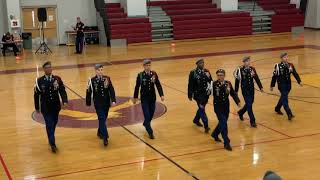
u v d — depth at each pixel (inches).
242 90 406.9
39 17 930.1
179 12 1091.3
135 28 1019.3
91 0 1066.7
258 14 1139.3
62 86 352.2
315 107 467.8
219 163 322.0
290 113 423.5
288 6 1200.2
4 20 987.9
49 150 361.7
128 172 309.4
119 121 435.8
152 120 437.7
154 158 335.9
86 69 721.0
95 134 399.5
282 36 1093.8
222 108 350.3
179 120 436.8
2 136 401.7
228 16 1103.6
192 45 979.9
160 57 821.2
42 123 439.2
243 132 392.2
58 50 963.3
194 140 376.2
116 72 685.3
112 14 1027.9
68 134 401.1
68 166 325.4
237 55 818.2
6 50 964.0
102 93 362.3
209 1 1159.0
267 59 765.9
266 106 477.4
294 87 560.4
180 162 326.0
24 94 562.3
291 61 738.8
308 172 301.0
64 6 1048.8
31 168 323.9
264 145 357.4
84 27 1000.9
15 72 714.2
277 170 305.9
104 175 305.6
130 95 538.3
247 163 320.2
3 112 481.1
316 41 978.1
